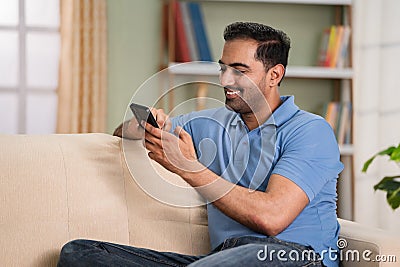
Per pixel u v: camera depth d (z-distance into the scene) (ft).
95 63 16.01
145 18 16.58
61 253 7.19
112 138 8.34
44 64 16.37
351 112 15.94
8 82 16.26
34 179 7.62
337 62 16.08
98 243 7.26
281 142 7.75
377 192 16.01
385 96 16.08
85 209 7.68
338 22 16.71
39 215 7.49
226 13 16.65
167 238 7.89
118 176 8.02
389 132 16.08
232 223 7.61
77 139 8.21
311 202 7.59
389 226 15.96
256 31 7.90
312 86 16.96
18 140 7.95
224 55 7.96
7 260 7.25
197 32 15.76
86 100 15.99
